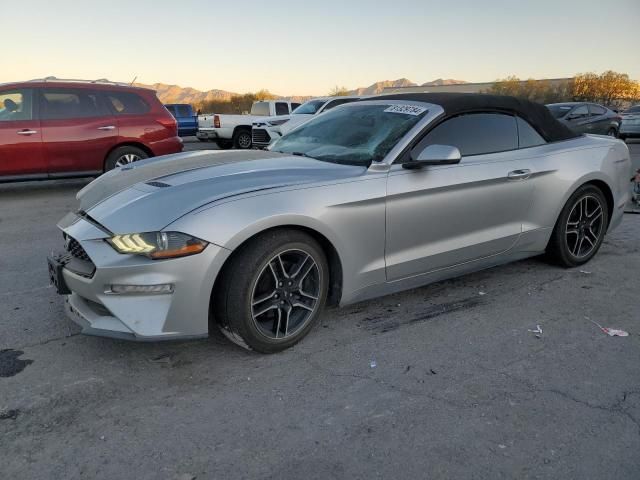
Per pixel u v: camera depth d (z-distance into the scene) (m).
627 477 2.23
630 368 3.10
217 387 2.87
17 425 2.53
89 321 2.93
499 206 4.01
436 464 2.30
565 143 4.54
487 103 4.08
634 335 3.52
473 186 3.81
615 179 4.79
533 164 4.19
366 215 3.34
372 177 3.39
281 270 3.13
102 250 2.84
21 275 4.60
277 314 3.19
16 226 6.41
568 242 4.68
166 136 8.91
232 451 2.37
